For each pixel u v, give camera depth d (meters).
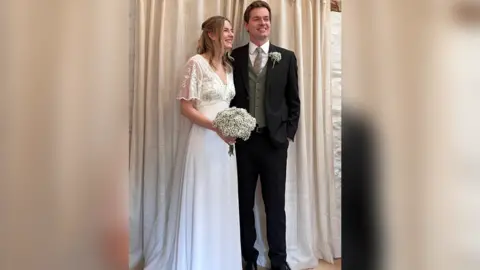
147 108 2.14
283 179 2.16
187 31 2.17
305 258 2.39
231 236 1.94
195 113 1.86
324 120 2.50
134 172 2.14
